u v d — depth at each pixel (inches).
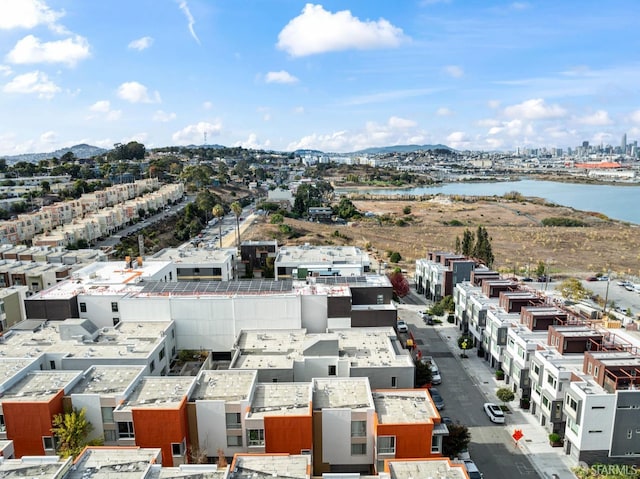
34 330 2561.5
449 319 3853.3
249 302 2637.8
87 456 1478.8
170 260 3823.8
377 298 2859.3
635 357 2196.1
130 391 1870.1
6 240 5802.2
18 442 1745.8
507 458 2134.6
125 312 2662.4
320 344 2250.2
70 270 4018.2
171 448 1721.2
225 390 1897.1
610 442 2034.9
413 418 1747.0
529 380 2564.0
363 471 1801.2
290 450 1713.8
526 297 3075.8
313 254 4018.2
